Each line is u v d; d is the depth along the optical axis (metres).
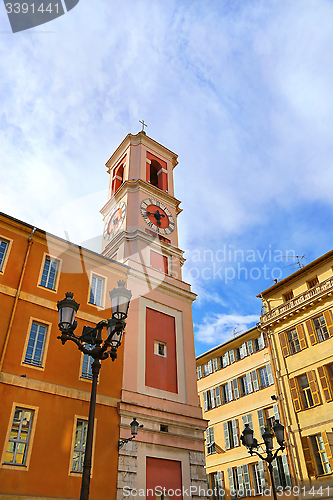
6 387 12.55
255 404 23.12
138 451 14.48
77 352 14.77
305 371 20.89
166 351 18.11
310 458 18.98
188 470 15.52
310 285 23.20
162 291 19.67
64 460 12.57
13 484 11.34
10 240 15.16
